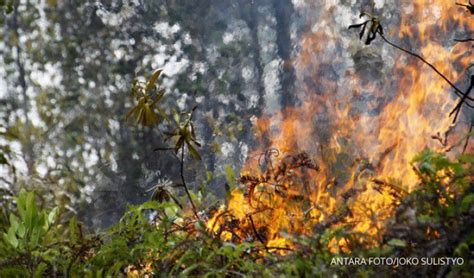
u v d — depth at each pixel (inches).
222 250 126.3
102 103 885.2
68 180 546.9
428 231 114.5
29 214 153.1
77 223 164.7
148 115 142.1
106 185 692.7
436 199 116.3
